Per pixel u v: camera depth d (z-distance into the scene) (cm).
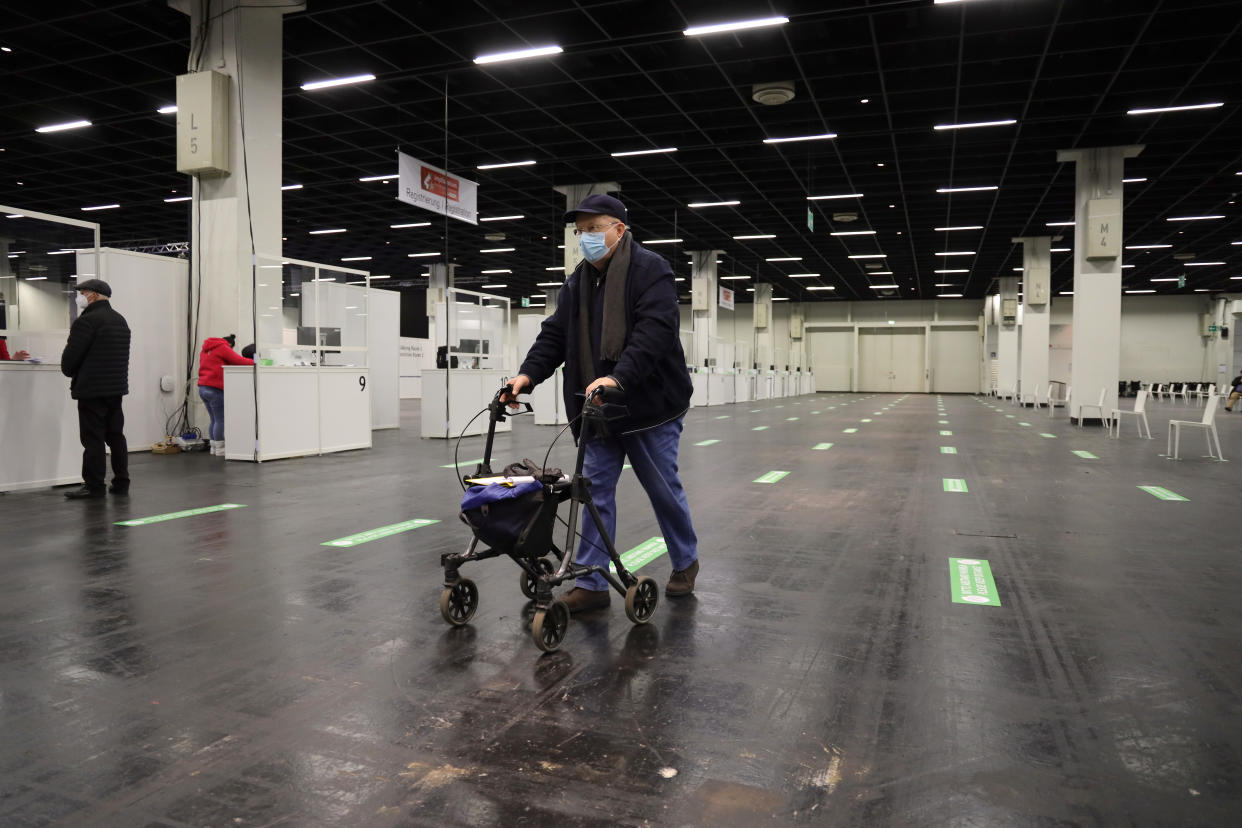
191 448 896
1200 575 368
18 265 660
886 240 2295
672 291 292
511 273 3198
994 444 1079
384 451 926
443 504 556
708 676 240
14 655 256
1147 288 3434
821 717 211
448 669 245
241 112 853
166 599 320
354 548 417
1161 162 1434
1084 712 214
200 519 498
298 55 975
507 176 1583
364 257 2761
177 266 921
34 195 1752
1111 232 1363
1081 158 1378
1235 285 3294
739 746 193
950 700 222
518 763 184
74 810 162
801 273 3045
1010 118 1188
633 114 1201
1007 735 200
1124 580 359
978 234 2191
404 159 1062
